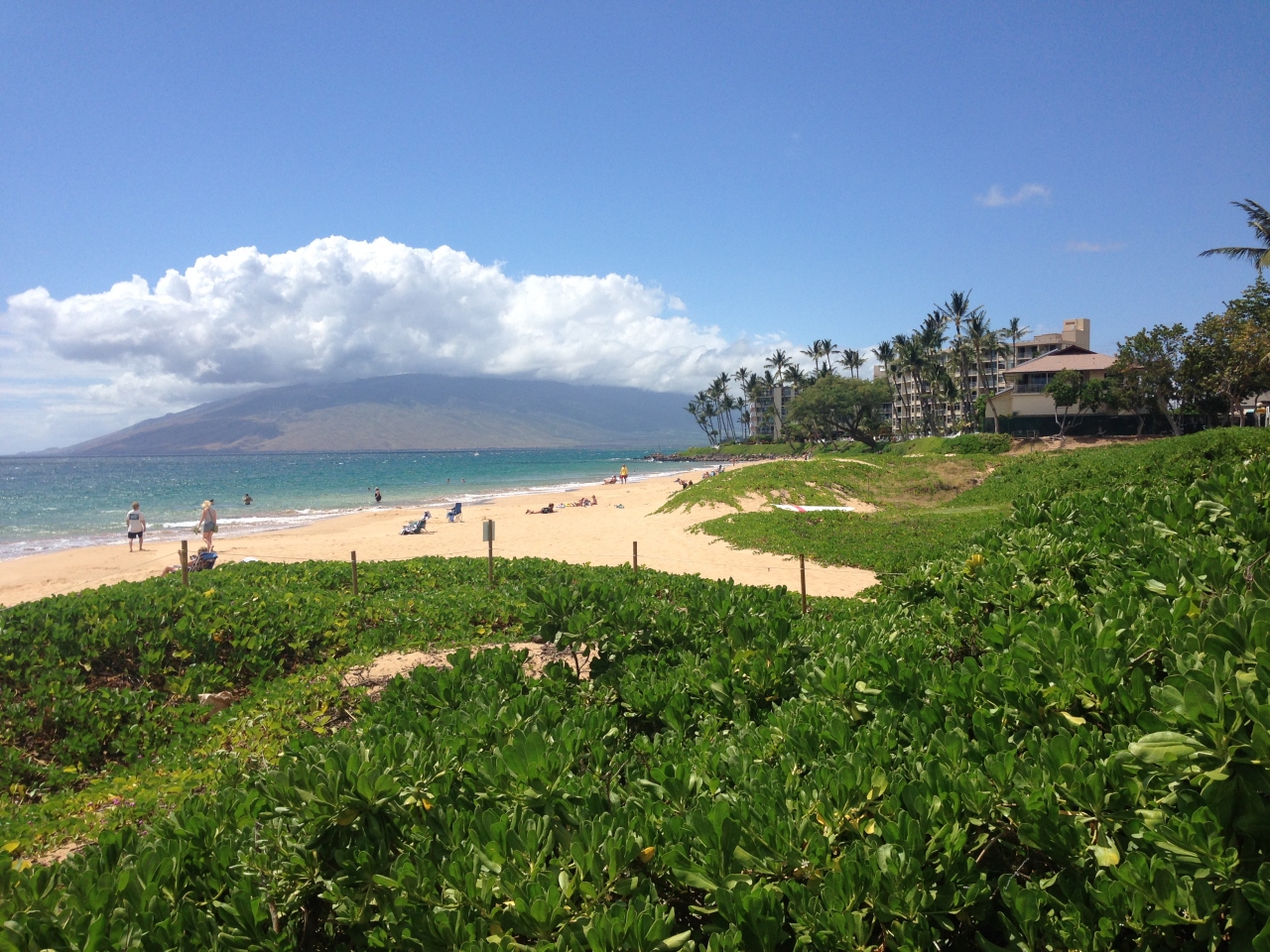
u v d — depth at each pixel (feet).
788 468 125.90
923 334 297.53
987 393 267.59
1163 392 182.50
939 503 109.81
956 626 18.44
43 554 94.17
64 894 10.79
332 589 49.88
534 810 11.45
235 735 25.77
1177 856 7.91
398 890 10.28
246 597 40.24
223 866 11.57
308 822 11.21
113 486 262.88
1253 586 12.03
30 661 32.07
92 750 27.48
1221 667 8.48
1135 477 70.03
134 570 78.02
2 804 23.25
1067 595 17.63
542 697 17.02
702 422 536.42
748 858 9.68
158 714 29.73
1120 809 9.12
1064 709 11.46
